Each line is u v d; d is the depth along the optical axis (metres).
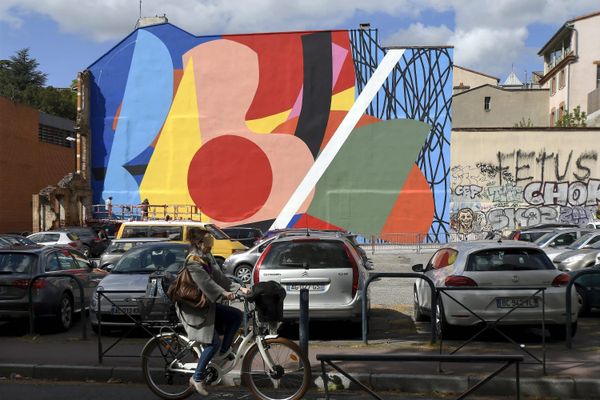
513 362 5.18
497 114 61.56
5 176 39.34
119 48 36.94
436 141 35.75
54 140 47.75
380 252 30.78
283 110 35.91
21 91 73.38
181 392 7.17
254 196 35.72
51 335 10.90
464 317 9.31
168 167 36.25
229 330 6.75
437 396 7.25
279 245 10.16
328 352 9.02
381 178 35.53
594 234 18.77
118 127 36.72
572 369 7.82
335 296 9.79
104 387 7.76
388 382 7.45
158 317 7.21
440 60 35.91
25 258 11.09
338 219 35.44
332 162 35.62
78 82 36.00
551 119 57.16
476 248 9.78
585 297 12.16
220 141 36.06
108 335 10.73
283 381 6.73
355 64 35.94
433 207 35.53
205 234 6.65
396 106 35.78
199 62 36.38
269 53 36.16
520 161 35.72
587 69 51.16
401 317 12.41
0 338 10.40
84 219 35.59
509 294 9.24
